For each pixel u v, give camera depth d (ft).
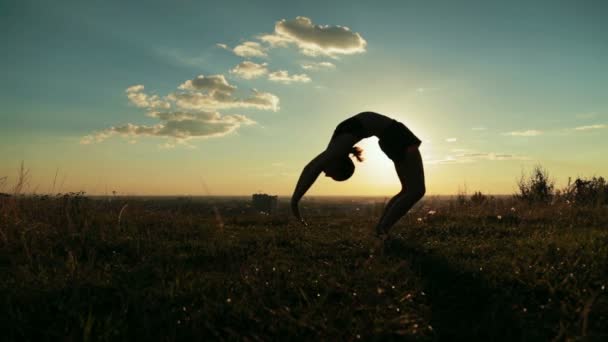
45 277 10.73
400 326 7.63
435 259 13.25
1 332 7.59
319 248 16.14
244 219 29.73
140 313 8.36
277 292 9.52
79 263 12.75
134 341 7.25
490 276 10.90
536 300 9.27
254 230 23.48
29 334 7.52
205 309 8.34
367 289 9.49
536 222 25.76
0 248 15.49
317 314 8.36
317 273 11.50
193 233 21.25
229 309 8.53
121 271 11.89
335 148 16.16
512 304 8.70
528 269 11.16
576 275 10.48
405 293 9.46
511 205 36.11
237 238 19.12
